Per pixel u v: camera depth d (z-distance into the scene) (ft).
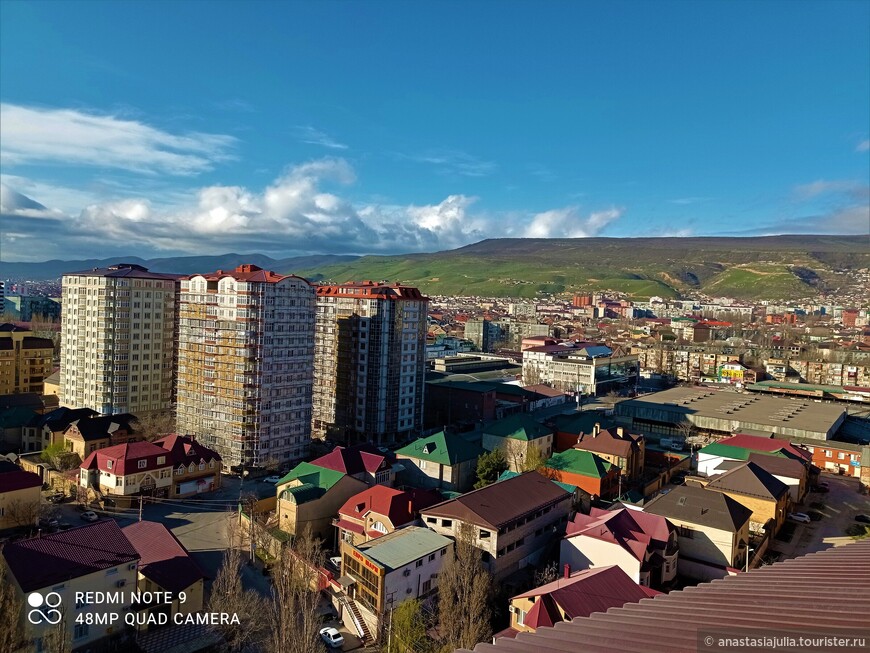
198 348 560.20
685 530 358.84
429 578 313.94
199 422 561.02
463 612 266.36
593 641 98.02
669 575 339.36
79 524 402.93
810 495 502.79
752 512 412.77
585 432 570.05
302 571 322.75
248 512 411.34
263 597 313.53
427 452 495.82
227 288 540.52
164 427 584.40
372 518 368.27
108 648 263.70
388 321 642.22
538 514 375.25
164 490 456.45
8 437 558.56
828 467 581.94
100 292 636.48
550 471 481.87
